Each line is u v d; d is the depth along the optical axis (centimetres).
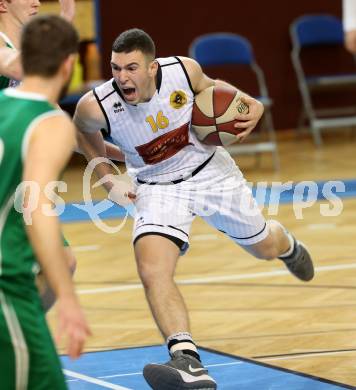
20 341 632
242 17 2853
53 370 639
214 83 1030
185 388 868
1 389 630
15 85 970
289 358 1052
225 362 1045
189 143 1011
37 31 658
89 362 1062
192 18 2791
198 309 1271
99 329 1198
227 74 2844
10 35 959
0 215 645
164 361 1061
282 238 1125
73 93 2512
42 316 655
